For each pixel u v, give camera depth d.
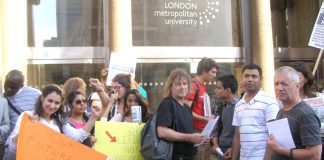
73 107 5.25
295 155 3.86
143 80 9.39
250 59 9.73
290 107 4.04
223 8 9.95
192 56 9.67
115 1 8.75
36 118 4.64
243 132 5.07
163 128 4.74
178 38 9.66
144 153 4.81
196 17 9.80
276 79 4.07
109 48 8.87
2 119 6.00
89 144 5.04
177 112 4.81
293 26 10.44
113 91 5.90
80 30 9.27
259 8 9.48
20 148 4.54
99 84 5.99
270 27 9.55
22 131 4.57
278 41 10.37
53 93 4.72
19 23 8.38
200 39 9.77
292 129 3.95
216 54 9.80
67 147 4.66
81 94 5.26
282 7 10.44
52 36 9.15
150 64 9.45
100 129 5.09
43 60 8.98
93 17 9.34
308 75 5.22
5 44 8.08
